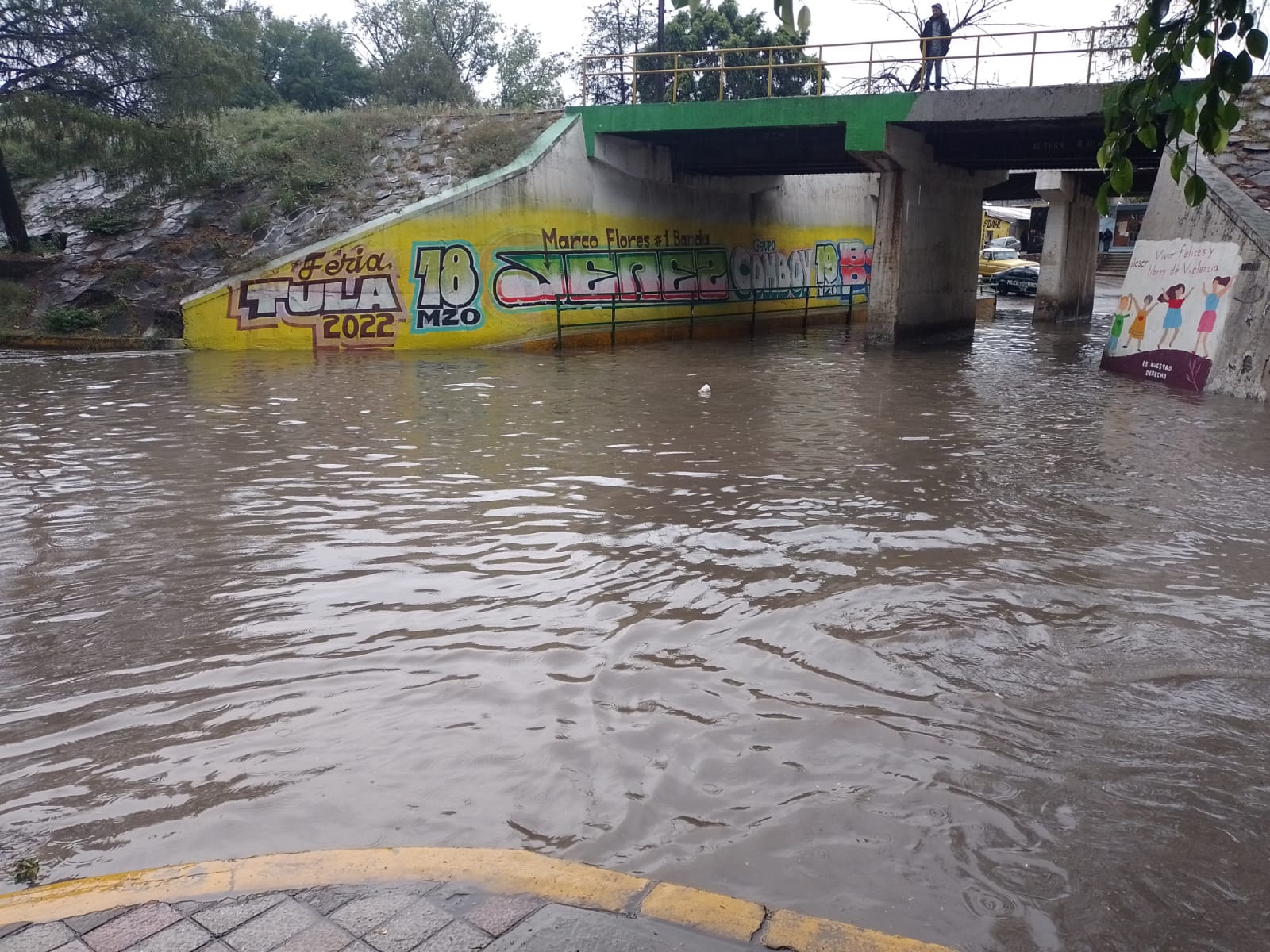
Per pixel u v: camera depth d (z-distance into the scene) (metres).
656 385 17.91
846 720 4.93
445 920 3.07
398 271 23.14
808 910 3.46
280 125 29.12
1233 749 4.70
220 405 14.85
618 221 27.34
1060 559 7.60
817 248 37.12
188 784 4.32
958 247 29.70
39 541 7.93
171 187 26.73
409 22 52.06
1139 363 19.48
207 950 2.91
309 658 5.67
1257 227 16.72
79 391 16.05
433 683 5.33
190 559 7.49
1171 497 9.61
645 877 3.60
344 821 4.02
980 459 11.32
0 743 4.70
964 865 3.76
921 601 6.64
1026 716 5.02
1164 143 3.92
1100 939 3.35
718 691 5.27
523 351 24.11
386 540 7.96
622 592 6.78
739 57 39.75
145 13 23.73
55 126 22.56
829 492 9.67
